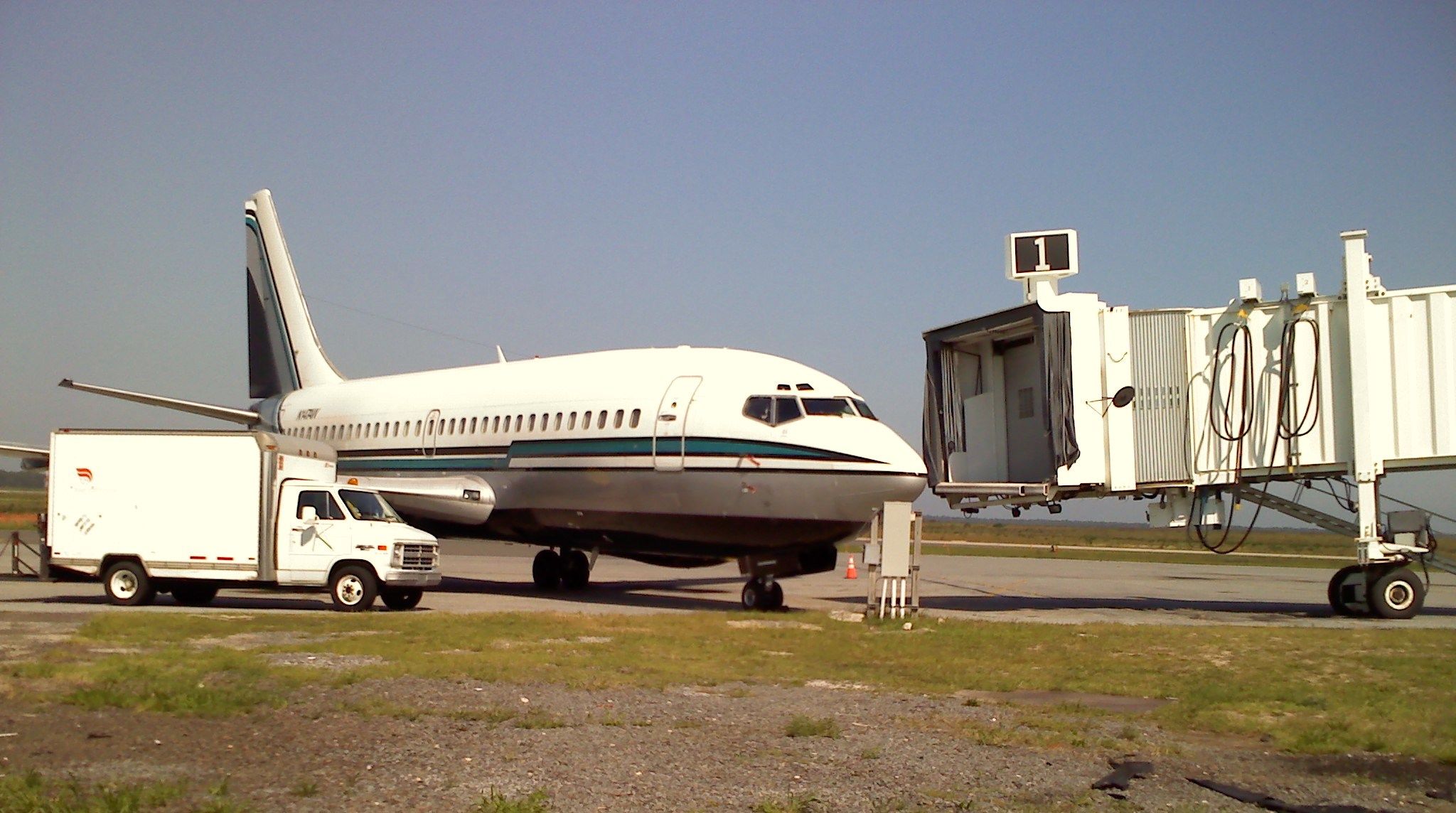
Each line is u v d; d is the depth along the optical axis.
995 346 24.16
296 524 20.22
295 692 10.84
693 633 16.66
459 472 27.00
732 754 8.52
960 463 23.61
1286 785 8.01
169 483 20.55
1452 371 20.89
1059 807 7.28
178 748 8.46
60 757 8.16
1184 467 22.00
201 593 21.66
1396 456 21.09
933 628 18.03
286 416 33.75
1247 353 21.72
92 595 22.98
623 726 9.46
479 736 8.95
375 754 8.31
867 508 20.70
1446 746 9.18
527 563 41.94
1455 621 20.59
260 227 37.03
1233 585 32.91
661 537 23.19
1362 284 20.97
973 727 9.77
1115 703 11.30
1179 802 7.49
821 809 7.14
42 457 27.92
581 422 24.28
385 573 19.88
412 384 30.14
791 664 13.68
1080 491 22.27
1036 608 23.50
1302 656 14.70
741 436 21.59
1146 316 22.14
